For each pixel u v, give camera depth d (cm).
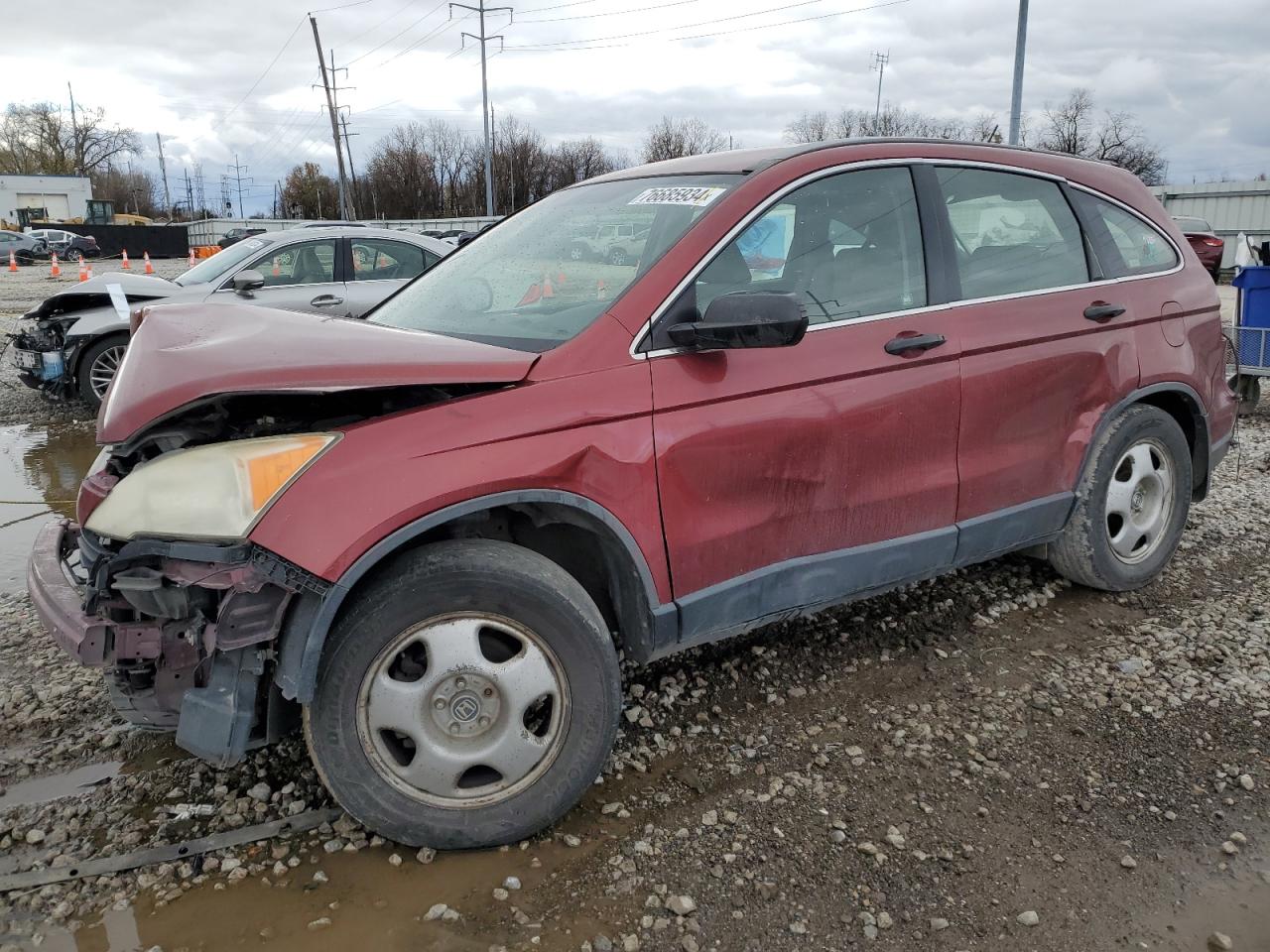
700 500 285
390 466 239
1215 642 381
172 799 284
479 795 258
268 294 835
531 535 294
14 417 872
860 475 318
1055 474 380
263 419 250
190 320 289
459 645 249
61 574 268
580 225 340
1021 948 227
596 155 7756
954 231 351
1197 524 523
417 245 905
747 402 290
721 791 288
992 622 403
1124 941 229
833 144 334
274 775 296
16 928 232
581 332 275
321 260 866
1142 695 342
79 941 228
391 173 7788
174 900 242
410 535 240
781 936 230
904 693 346
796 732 321
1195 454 443
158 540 229
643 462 271
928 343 327
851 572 324
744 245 299
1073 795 285
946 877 251
